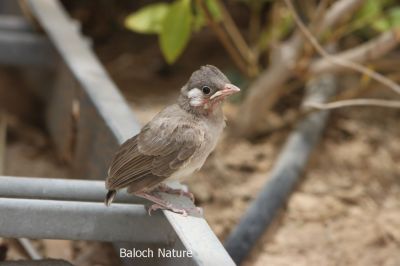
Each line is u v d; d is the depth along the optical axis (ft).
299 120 43.65
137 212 26.11
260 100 42.75
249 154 42.63
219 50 52.70
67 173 41.42
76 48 39.29
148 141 26.91
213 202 39.19
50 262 26.78
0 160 41.37
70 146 39.47
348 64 37.06
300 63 41.32
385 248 35.99
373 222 37.88
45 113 45.39
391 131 45.21
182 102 27.73
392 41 39.96
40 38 43.14
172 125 27.02
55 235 25.63
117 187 26.45
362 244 36.29
